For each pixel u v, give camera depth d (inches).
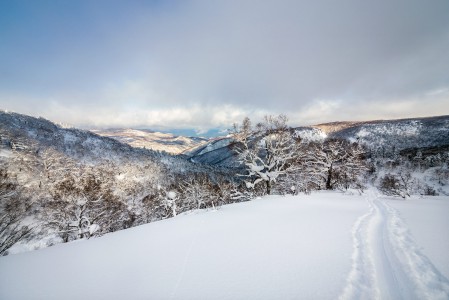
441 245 213.8
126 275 194.7
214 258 215.2
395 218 345.1
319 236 260.1
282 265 188.5
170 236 313.3
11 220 471.5
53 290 177.0
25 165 1660.9
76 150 5625.0
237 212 478.3
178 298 150.8
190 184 1248.8
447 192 1734.7
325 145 1246.9
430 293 139.8
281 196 839.7
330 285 153.6
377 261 189.8
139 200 2091.5
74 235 808.9
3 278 208.2
